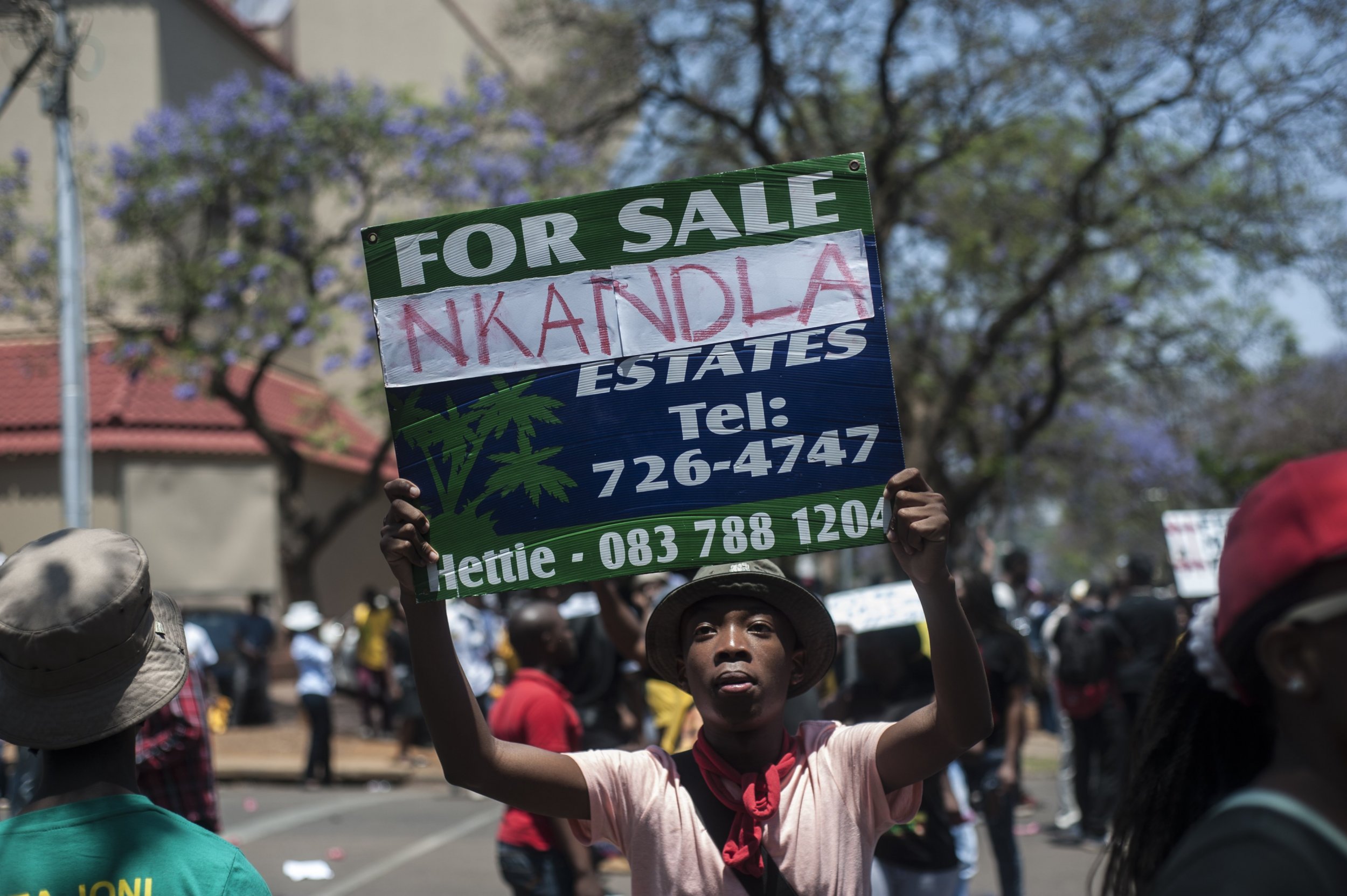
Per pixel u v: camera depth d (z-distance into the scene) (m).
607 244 2.61
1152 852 1.67
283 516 19.22
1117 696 9.19
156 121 18.06
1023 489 31.56
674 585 6.52
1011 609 12.22
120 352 18.33
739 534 2.52
